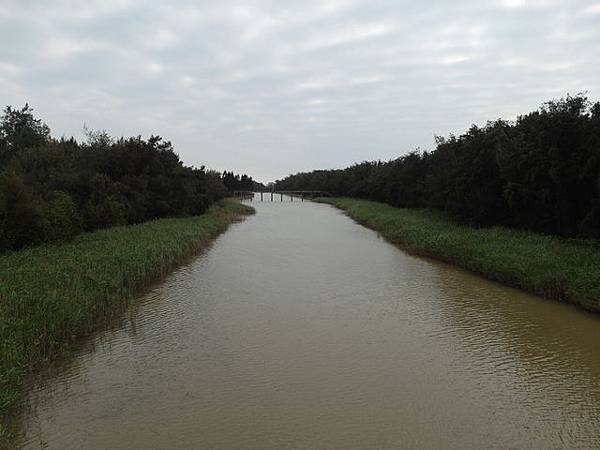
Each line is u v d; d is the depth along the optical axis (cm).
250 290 1888
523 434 857
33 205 2164
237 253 2795
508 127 3075
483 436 850
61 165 3806
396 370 1133
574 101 2488
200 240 3047
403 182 5372
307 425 884
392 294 1823
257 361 1185
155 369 1137
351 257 2647
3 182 2105
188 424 888
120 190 3525
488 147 2944
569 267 1734
